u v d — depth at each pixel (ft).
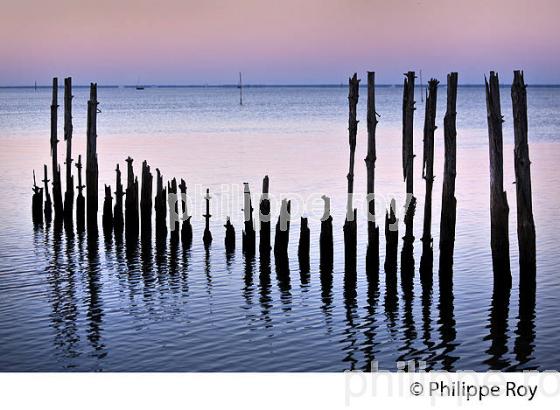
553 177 154.81
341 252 92.68
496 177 72.95
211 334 66.90
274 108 583.17
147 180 99.86
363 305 73.87
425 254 78.64
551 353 62.80
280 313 72.08
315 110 539.29
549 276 81.82
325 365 60.85
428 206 78.07
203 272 85.30
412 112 77.10
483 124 345.31
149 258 91.30
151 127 336.49
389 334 66.85
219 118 421.18
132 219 100.42
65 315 71.56
